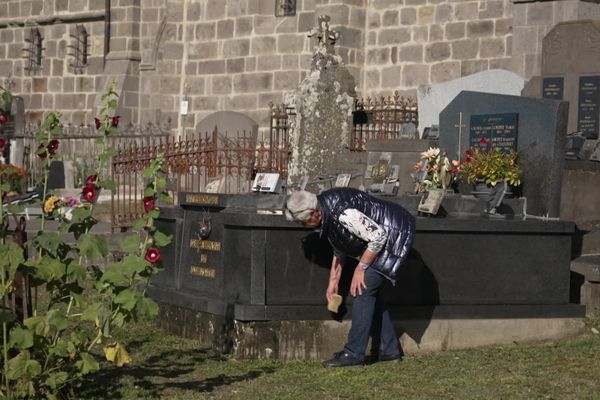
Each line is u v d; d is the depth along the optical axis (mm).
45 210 8188
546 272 10242
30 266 7375
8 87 30391
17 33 33656
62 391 7938
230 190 18984
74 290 7781
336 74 20297
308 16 26156
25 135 25266
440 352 9781
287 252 9477
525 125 12625
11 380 7551
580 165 13453
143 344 10000
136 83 29875
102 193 22047
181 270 10664
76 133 28391
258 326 9391
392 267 8922
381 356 9305
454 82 20297
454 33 23875
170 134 26969
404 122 20969
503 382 8578
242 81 27422
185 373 8883
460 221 9914
